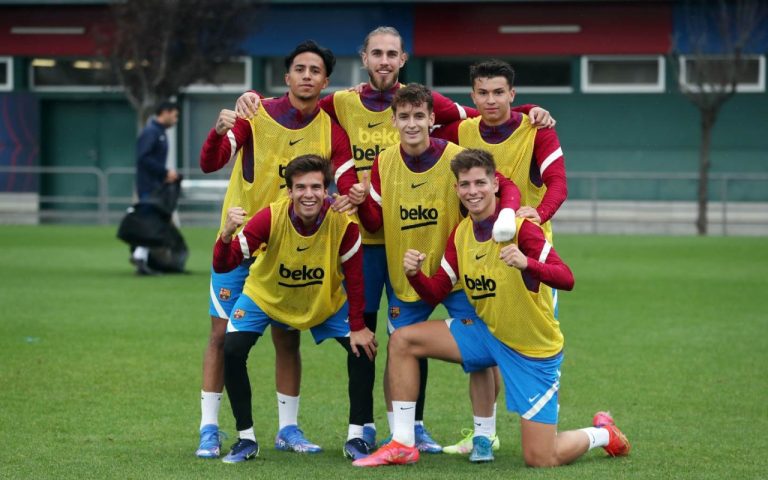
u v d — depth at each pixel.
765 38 31.67
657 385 10.50
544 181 8.24
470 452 8.16
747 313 15.19
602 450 8.14
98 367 11.15
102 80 30.06
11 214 33.56
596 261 22.20
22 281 18.41
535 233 7.39
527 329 7.47
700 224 29.95
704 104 29.41
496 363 7.71
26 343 12.51
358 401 7.93
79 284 18.06
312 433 8.73
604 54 32.38
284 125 8.24
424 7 33.00
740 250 24.73
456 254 7.68
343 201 7.58
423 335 7.75
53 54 34.22
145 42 28.69
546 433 7.55
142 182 19.11
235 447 7.76
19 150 34.53
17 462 7.56
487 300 7.50
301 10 33.59
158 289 17.45
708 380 10.73
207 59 29.44
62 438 8.31
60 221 33.69
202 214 32.22
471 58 33.25
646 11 32.06
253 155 8.27
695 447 8.13
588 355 12.07
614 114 32.62
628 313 15.18
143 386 10.27
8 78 34.53
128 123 34.66
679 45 31.98
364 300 7.90
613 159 32.66
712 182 31.58
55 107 34.84
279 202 7.77
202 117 34.25
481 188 7.39
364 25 33.34
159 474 7.27
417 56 33.16
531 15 32.59
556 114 32.91
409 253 7.50
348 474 7.30
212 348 8.15
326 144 8.27
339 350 12.47
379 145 8.63
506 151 8.34
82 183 34.34
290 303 7.86
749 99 31.95
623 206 31.48
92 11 34.06
